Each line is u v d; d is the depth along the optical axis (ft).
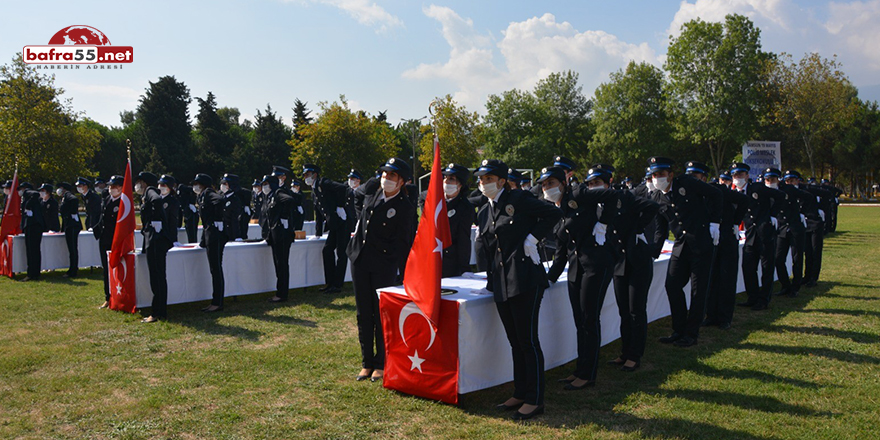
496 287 13.53
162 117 165.27
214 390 15.07
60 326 22.08
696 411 13.32
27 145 84.48
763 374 15.87
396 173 15.79
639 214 16.38
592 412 13.48
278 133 179.42
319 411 13.60
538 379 13.26
